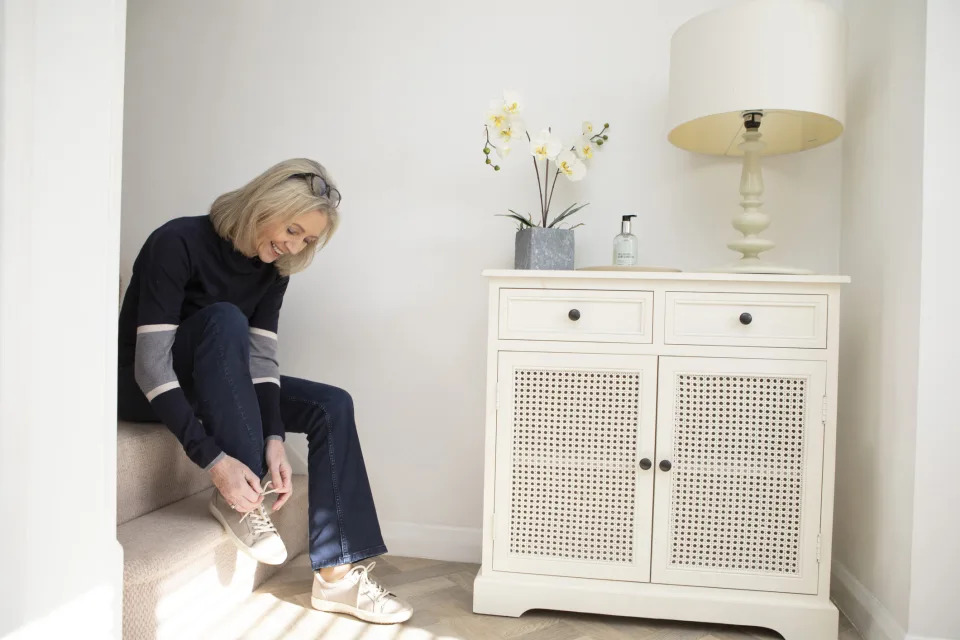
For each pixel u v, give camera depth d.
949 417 1.40
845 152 1.90
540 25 2.05
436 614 1.64
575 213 2.02
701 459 1.61
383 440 2.12
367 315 2.12
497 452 1.67
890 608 1.52
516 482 1.66
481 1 2.08
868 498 1.67
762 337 1.58
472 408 2.07
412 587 1.81
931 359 1.41
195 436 1.38
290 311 2.17
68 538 1.12
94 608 1.14
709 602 1.58
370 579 1.62
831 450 1.56
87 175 1.14
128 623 1.25
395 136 2.12
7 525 1.06
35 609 1.09
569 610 1.64
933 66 1.42
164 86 2.27
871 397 1.67
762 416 1.59
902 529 1.47
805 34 1.56
